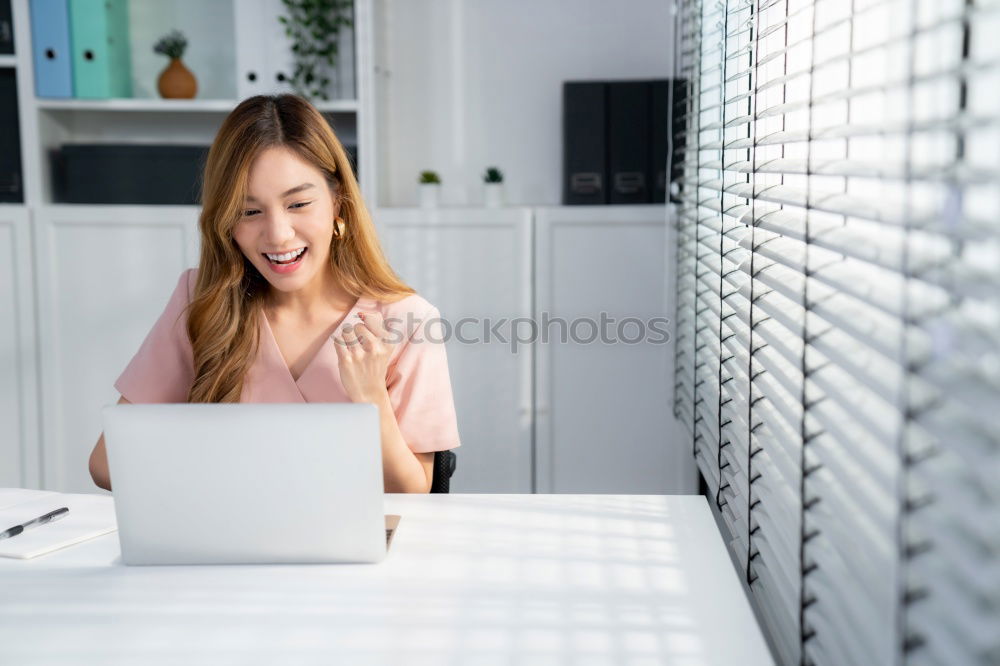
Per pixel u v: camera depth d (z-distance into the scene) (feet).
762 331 4.19
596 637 3.32
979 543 2.05
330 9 9.33
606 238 9.20
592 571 3.91
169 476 3.91
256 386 5.87
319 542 3.96
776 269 4.21
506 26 10.04
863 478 2.84
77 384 9.52
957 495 2.07
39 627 3.43
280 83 9.21
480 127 10.15
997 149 2.38
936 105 2.63
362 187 9.30
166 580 3.86
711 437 5.74
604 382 9.37
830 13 4.25
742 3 5.43
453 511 4.66
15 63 9.23
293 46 9.14
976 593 2.06
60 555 4.17
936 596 2.24
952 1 2.40
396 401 5.88
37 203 9.41
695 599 3.64
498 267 9.29
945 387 2.10
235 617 3.50
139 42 10.13
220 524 3.95
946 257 2.39
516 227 9.25
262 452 3.86
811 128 3.69
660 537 4.30
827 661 2.91
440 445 5.85
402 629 3.38
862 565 2.71
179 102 9.34
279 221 5.40
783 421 3.93
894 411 2.74
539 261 9.25
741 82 5.92
